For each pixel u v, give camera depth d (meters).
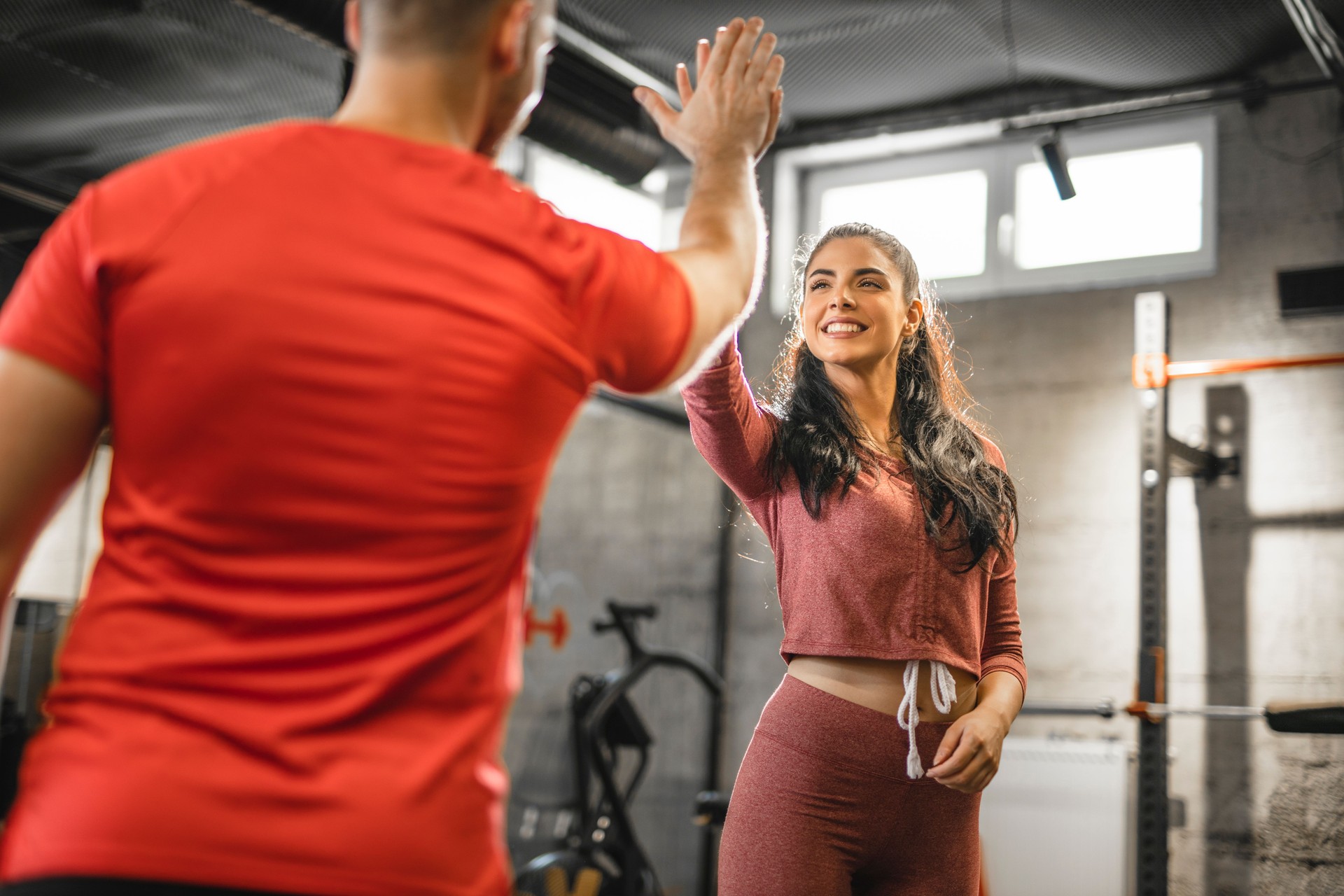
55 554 5.41
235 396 0.67
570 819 5.61
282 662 0.66
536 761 5.80
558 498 6.02
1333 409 4.32
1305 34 3.94
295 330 0.68
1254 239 4.55
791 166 5.45
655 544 5.70
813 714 1.48
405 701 0.69
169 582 0.67
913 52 4.57
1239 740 4.24
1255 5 4.07
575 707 4.72
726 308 0.90
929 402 1.68
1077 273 4.84
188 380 0.67
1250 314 4.50
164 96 4.47
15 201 4.74
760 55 1.01
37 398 0.68
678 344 0.85
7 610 0.70
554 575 5.95
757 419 1.55
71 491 0.72
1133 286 4.72
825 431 1.55
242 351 0.67
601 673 5.70
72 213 0.71
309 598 0.67
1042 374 4.81
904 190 5.27
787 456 1.56
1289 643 4.23
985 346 4.93
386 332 0.69
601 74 4.27
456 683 0.71
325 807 0.64
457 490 0.71
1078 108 4.84
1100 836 4.11
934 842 1.50
